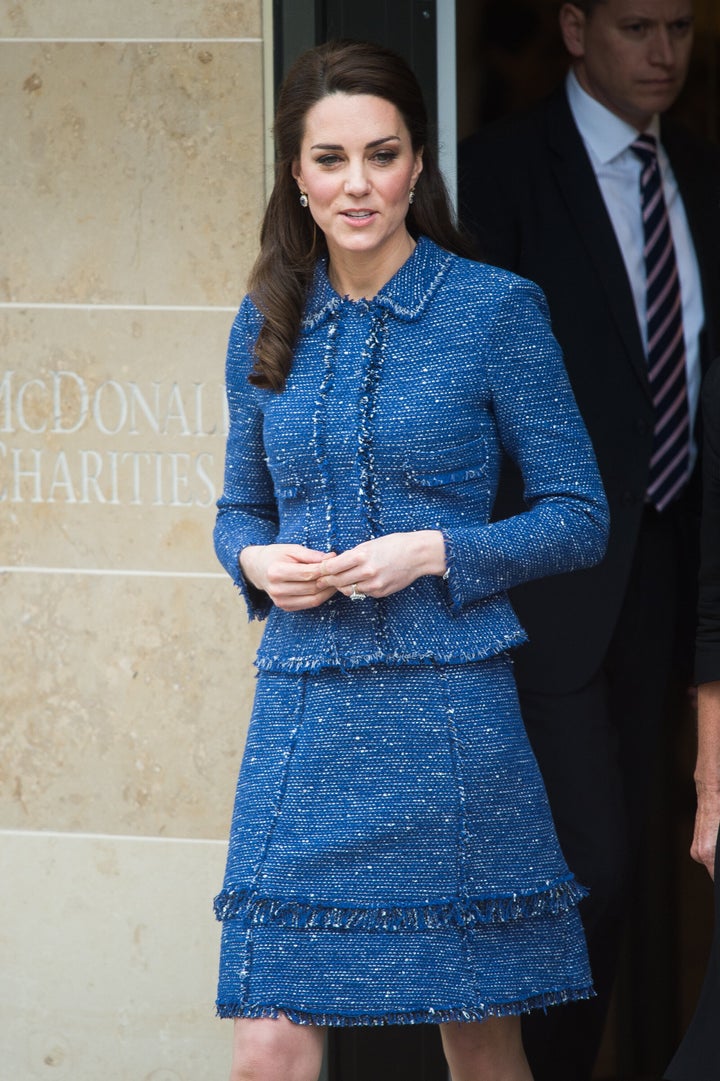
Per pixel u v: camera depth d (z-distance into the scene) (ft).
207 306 41.16
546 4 56.13
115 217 41.14
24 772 42.93
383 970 30.83
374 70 30.91
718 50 59.82
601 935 42.68
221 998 31.63
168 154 40.75
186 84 40.50
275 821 31.45
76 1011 43.29
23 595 42.50
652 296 44.98
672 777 52.85
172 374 41.47
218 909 31.94
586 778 42.24
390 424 31.12
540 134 45.11
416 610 31.32
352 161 30.86
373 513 31.30
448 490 31.50
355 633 31.27
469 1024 33.71
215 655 41.98
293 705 31.78
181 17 40.32
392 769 30.96
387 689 31.12
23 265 41.57
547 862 32.12
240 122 40.47
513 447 32.27
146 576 42.01
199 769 42.29
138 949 42.93
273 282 32.63
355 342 31.89
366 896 30.86
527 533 31.42
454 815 31.04
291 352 32.35
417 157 32.63
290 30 39.83
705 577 33.14
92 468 41.96
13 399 42.04
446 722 31.12
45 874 43.11
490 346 31.42
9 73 40.96
